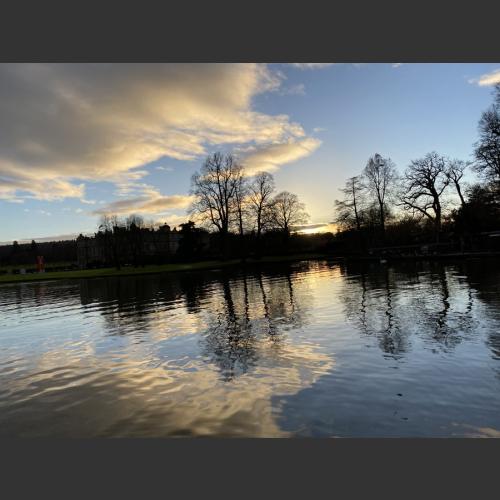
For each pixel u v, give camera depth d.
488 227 42.25
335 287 20.34
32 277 52.06
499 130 33.56
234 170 58.00
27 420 6.02
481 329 9.35
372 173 55.66
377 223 57.09
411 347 8.30
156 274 44.72
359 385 6.43
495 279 18.53
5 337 13.20
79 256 115.44
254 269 43.81
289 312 13.52
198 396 6.44
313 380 6.79
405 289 17.34
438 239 45.84
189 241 72.06
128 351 9.79
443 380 6.44
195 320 13.27
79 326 14.07
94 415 6.02
